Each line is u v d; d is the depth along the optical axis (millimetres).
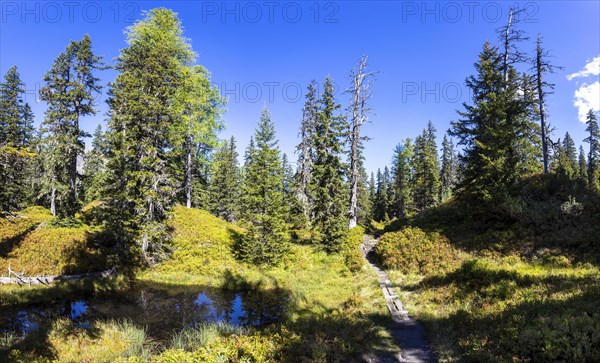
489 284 13070
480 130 22594
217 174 54562
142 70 23672
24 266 20344
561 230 16938
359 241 27875
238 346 9570
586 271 12734
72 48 28781
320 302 16812
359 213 50688
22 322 14086
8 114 38844
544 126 29469
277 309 16609
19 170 23156
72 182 29078
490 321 9828
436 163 56531
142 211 23469
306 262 25234
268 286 21359
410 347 9945
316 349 9211
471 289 13430
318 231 31703
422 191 53531
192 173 33750
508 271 13719
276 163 27125
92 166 32250
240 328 13359
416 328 11547
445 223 24250
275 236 25609
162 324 14719
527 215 18844
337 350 9484
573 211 17875
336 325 11742
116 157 22844
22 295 17328
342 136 30469
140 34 25781
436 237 21609
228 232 30922
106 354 11289
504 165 21203
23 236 23516
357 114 29922
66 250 22594
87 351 11508
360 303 14977
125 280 21484
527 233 17797
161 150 24375
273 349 9336
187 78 28516
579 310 8766
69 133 28141
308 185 30672
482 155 20938
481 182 21625
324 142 30547
